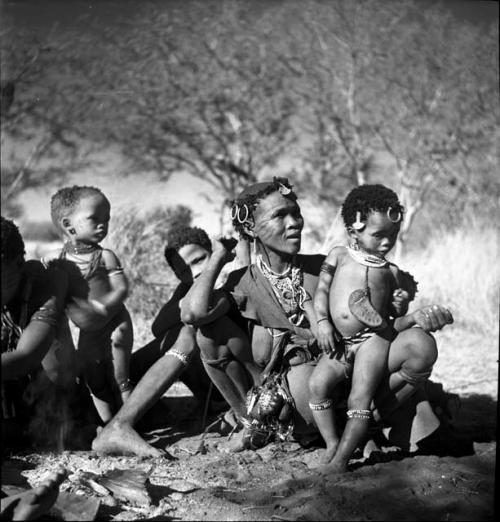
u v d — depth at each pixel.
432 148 13.75
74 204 3.81
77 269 3.74
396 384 3.51
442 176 13.62
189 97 15.20
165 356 3.91
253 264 3.89
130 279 7.10
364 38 14.78
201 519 3.06
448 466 3.49
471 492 3.26
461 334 7.02
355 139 14.75
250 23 15.84
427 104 14.26
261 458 3.74
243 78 15.56
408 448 3.60
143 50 15.05
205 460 3.75
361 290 3.50
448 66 14.14
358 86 14.83
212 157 15.36
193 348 3.91
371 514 3.07
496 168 13.45
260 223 3.77
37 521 2.88
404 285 3.71
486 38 14.21
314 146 14.94
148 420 4.23
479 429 4.27
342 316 3.54
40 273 3.35
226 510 3.14
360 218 3.56
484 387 5.40
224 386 3.86
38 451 3.82
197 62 15.49
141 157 14.87
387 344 3.49
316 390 3.57
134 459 3.73
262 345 3.81
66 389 3.90
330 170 14.74
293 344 3.82
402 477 3.36
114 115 14.76
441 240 9.75
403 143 13.91
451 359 6.23
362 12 15.00
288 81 15.49
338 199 14.14
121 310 4.01
